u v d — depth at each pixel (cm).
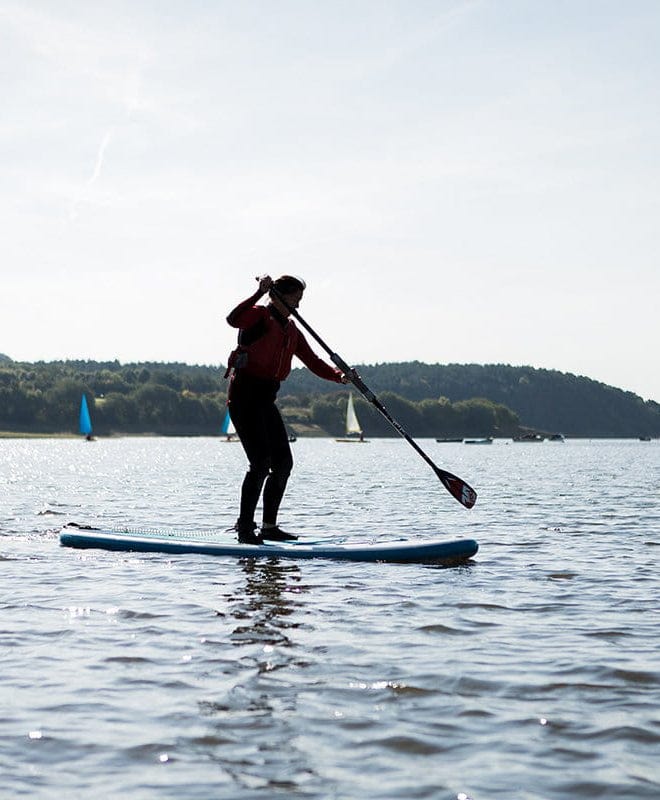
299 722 357
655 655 464
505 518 1316
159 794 289
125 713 367
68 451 9106
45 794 288
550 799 286
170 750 327
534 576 734
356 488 2212
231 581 695
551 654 466
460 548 817
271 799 286
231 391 861
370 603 605
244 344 842
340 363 848
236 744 333
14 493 2053
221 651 468
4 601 609
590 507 1565
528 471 3794
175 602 606
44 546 913
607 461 5788
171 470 3984
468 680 416
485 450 11225
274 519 895
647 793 290
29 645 481
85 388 18612
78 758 319
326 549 821
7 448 10525
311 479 2811
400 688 402
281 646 480
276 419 874
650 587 681
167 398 19650
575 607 598
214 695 391
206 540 876
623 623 546
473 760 319
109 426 18850
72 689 399
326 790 293
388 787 296
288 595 635
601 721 359
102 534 914
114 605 595
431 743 335
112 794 289
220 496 1908
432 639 499
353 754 324
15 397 18000
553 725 354
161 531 948
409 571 756
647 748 329
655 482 2647
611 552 901
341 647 478
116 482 2703
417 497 1828
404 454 7950
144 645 481
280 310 851
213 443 14750
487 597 633
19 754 322
